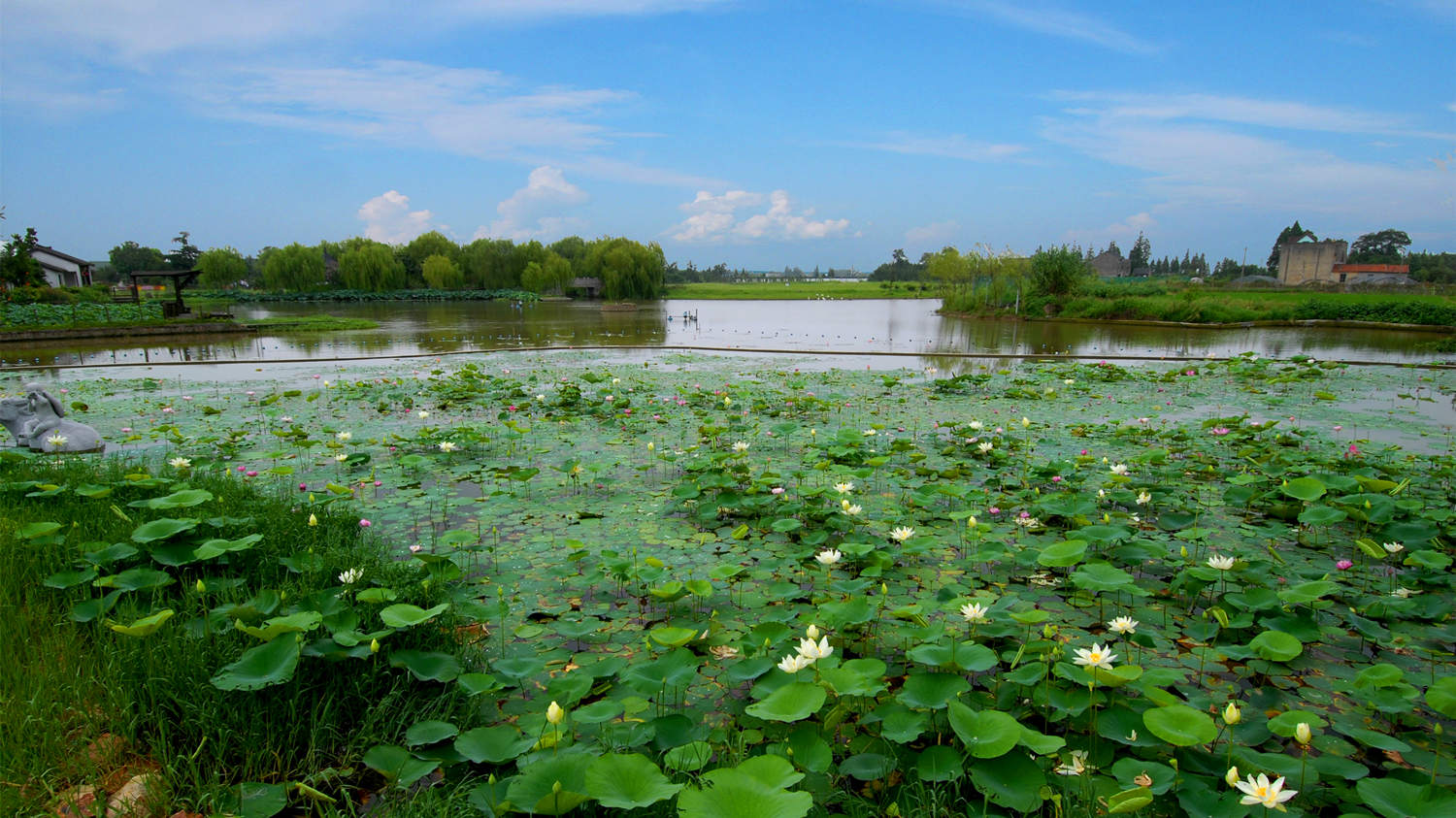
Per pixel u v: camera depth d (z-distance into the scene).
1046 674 2.14
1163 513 4.16
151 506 3.42
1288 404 8.19
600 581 3.29
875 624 2.88
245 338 20.16
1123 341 18.22
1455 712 1.84
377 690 2.26
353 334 21.59
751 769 1.64
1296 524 4.10
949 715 1.89
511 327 24.94
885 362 13.53
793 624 2.81
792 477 5.12
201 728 2.00
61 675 2.20
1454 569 3.39
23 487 3.98
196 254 73.44
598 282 57.06
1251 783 1.57
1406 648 2.67
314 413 7.71
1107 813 1.67
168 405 8.18
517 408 8.02
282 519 3.82
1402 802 1.63
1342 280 51.69
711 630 2.80
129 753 1.96
